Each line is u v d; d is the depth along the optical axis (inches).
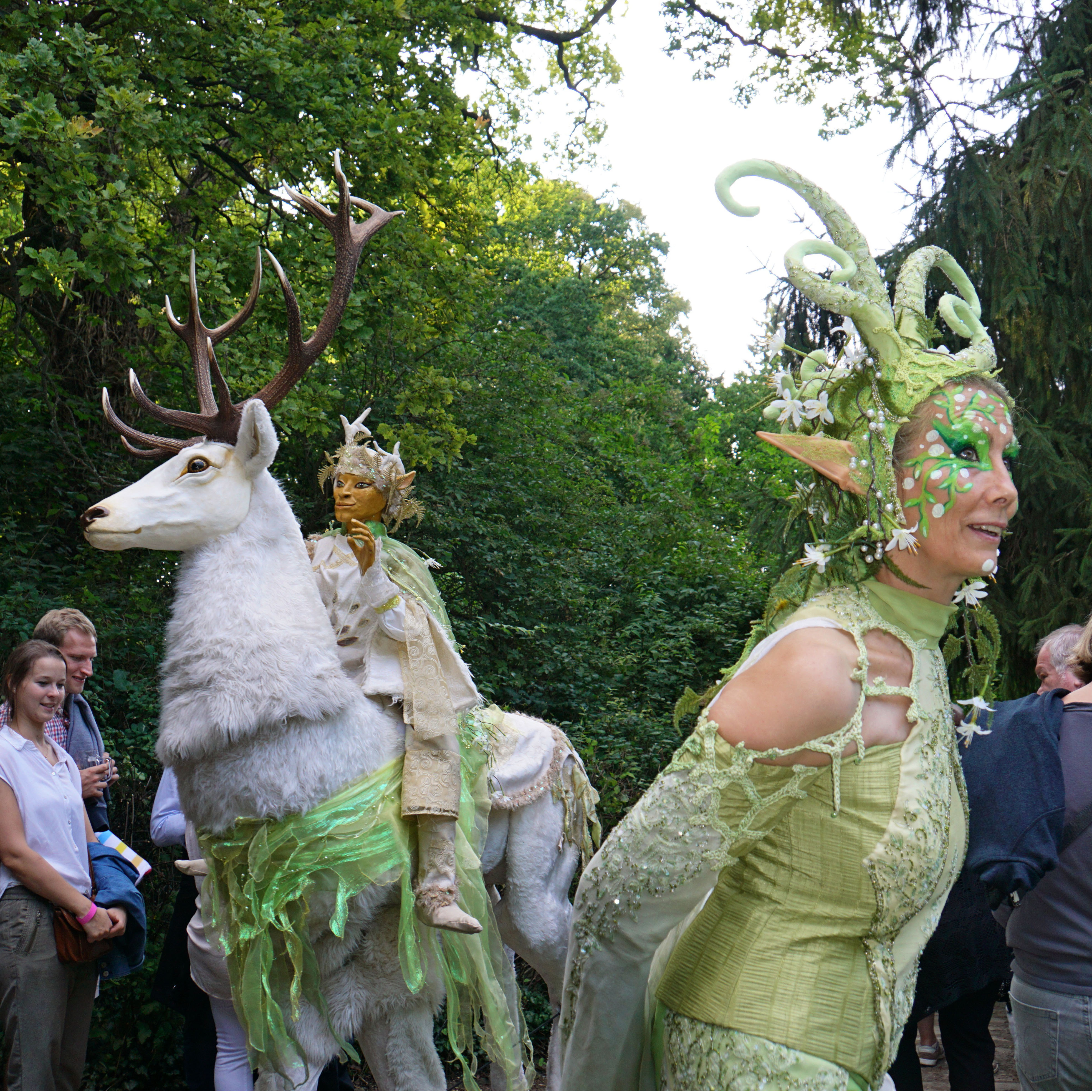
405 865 110.6
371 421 361.1
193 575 110.3
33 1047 125.0
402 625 119.1
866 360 71.2
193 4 277.7
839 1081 65.0
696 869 66.1
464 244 413.1
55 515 270.5
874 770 66.7
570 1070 72.6
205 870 125.0
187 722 104.4
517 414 439.2
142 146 241.8
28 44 232.1
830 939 67.4
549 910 146.6
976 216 269.0
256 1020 105.4
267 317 293.7
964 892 123.4
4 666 192.7
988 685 78.0
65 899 128.0
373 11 334.6
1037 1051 93.4
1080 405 276.8
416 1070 115.4
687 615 434.6
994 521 67.5
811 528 76.7
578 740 278.2
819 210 72.9
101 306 301.3
